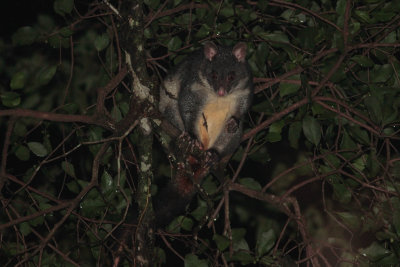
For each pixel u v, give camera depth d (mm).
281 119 8578
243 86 10164
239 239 7789
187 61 10656
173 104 10727
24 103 9398
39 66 10273
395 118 7746
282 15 8758
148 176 7977
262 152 9391
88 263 7977
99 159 7828
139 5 7668
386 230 8047
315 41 8445
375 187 7828
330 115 8383
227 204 8555
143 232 7918
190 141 8898
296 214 8219
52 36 8367
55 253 8148
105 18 9156
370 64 8148
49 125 8438
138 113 7840
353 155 8305
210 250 8062
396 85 8508
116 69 9062
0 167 7766
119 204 8078
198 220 8883
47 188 9141
